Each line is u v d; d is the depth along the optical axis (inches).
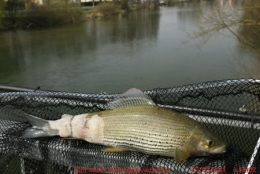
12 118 27.6
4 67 187.8
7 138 25.2
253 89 24.1
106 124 23.4
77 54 211.3
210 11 111.4
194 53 178.2
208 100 25.2
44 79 163.5
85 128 23.6
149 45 221.9
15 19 331.0
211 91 25.0
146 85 143.6
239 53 123.3
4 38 280.4
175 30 273.4
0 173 26.5
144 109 22.9
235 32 107.3
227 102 25.0
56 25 349.7
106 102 26.4
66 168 25.5
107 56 200.2
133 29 302.4
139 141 22.6
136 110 23.1
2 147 25.4
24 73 174.2
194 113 25.0
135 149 22.8
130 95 23.6
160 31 276.2
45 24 344.8
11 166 26.8
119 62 183.9
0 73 176.7
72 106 27.4
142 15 431.8
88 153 23.6
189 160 21.7
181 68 157.4
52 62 194.1
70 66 182.7
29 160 26.1
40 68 182.4
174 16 393.4
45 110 27.9
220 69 144.9
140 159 22.4
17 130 25.8
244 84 24.1
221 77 135.5
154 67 166.2
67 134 24.1
